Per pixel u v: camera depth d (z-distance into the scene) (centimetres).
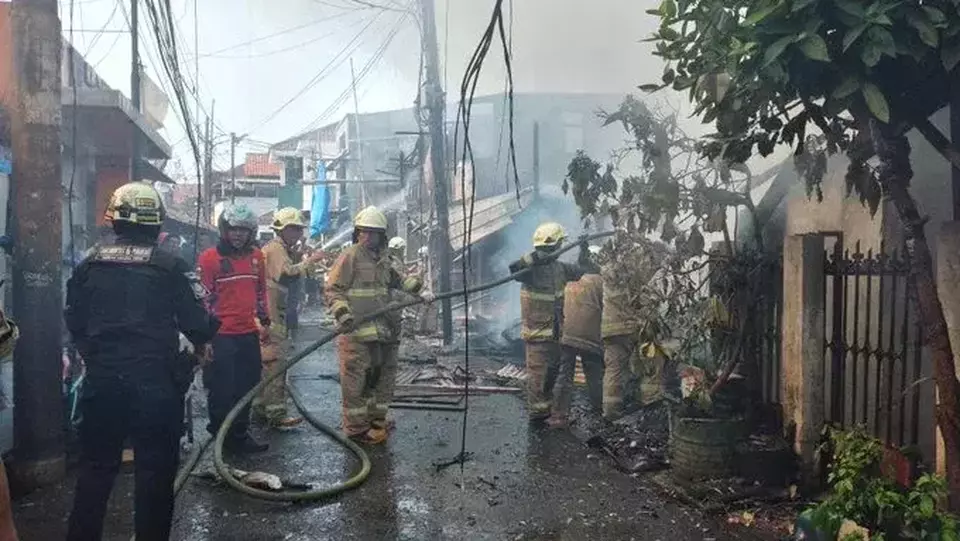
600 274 715
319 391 914
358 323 614
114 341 378
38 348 506
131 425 381
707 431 498
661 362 623
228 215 605
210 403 610
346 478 541
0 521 262
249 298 618
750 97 359
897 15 295
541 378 697
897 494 316
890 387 443
